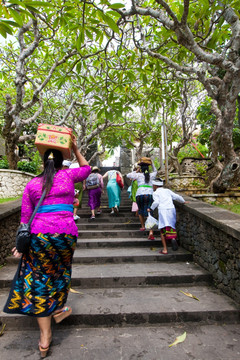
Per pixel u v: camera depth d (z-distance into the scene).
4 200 7.69
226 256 3.11
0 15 2.58
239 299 2.80
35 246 2.04
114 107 4.70
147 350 2.17
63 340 2.34
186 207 4.50
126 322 2.59
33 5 2.43
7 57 7.90
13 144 8.02
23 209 2.13
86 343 2.29
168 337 2.37
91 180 6.99
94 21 3.32
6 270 3.83
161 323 2.61
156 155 20.23
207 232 3.72
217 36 3.73
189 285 3.50
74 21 4.06
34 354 2.13
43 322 2.09
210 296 3.08
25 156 16.47
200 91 10.56
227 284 3.08
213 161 6.74
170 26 3.33
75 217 6.38
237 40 3.81
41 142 2.24
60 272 2.16
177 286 3.47
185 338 2.35
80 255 4.37
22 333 2.49
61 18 3.50
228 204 5.86
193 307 2.74
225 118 4.98
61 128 2.31
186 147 17.53
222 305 2.79
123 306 2.78
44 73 7.94
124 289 3.35
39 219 2.08
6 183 8.75
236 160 5.75
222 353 2.11
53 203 2.12
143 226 5.80
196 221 4.19
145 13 3.54
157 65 4.55
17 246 2.00
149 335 2.41
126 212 7.64
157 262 4.26
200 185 9.37
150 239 5.21
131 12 3.64
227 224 3.01
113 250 4.79
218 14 4.17
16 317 2.58
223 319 2.65
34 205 2.18
